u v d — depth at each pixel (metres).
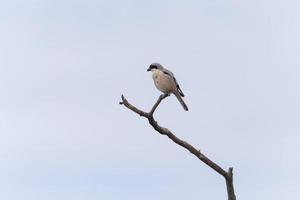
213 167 10.96
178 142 11.15
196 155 11.09
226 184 11.03
